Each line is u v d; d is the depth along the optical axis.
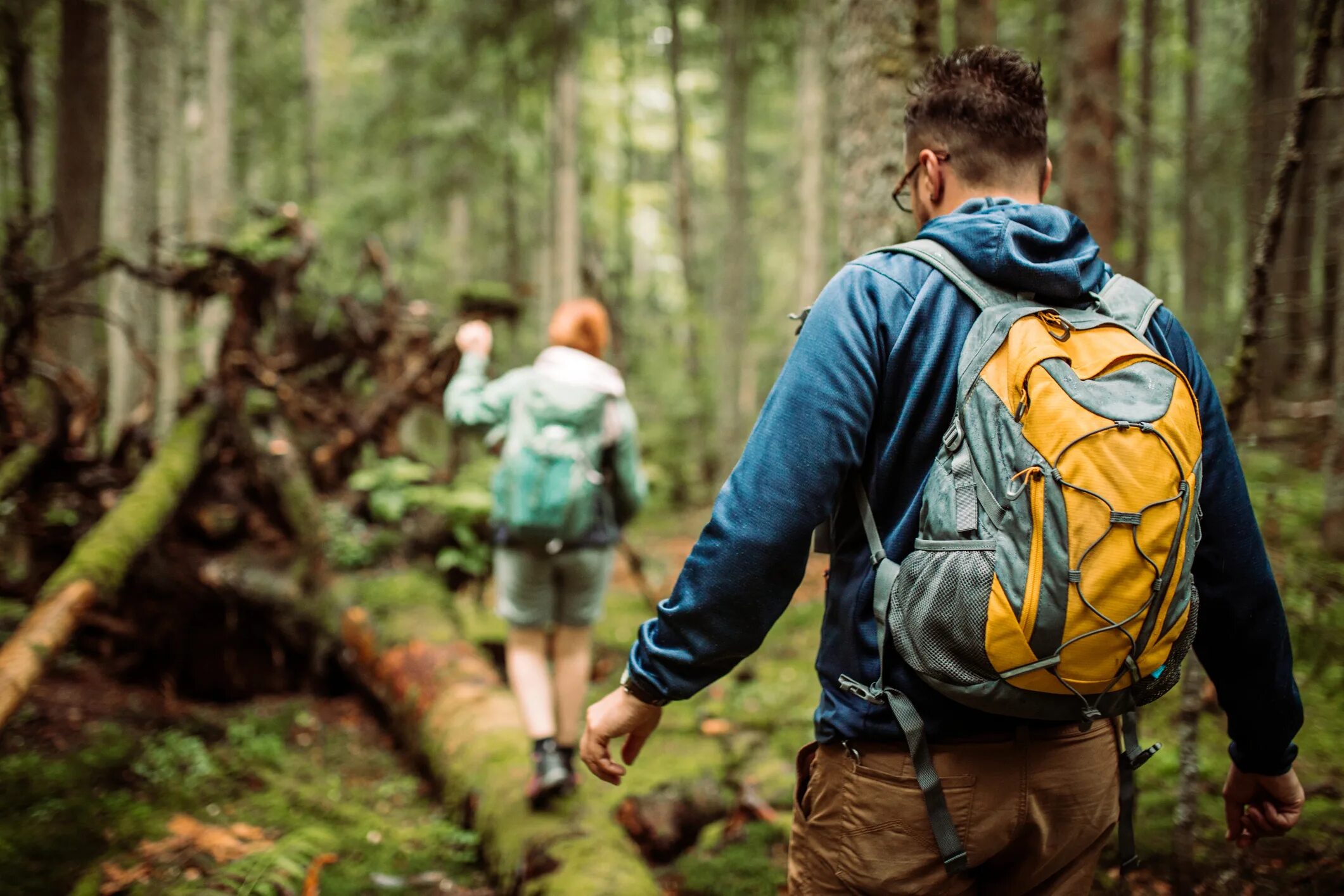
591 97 16.36
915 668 1.16
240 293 4.89
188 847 2.71
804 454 1.17
